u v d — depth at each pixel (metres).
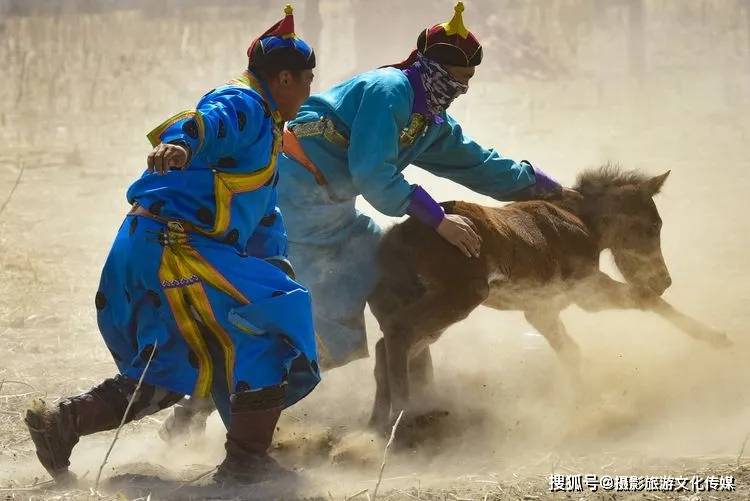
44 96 69.50
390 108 18.38
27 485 16.25
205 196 15.67
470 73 19.11
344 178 19.08
